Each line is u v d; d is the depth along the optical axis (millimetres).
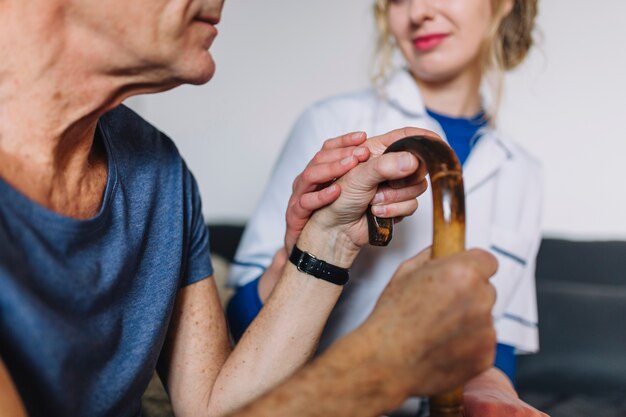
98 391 687
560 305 1999
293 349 864
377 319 549
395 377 537
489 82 1415
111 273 695
